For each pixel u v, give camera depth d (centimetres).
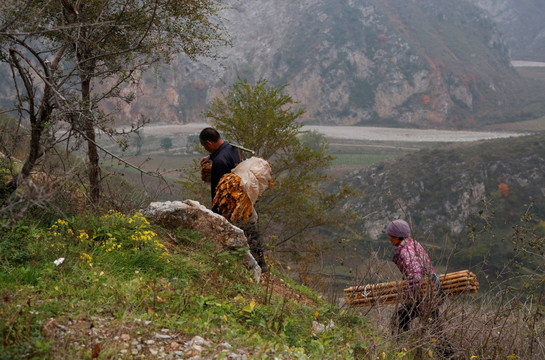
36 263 355
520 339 379
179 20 543
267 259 623
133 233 450
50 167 409
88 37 479
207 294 390
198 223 509
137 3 521
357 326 433
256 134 1375
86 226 437
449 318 400
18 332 246
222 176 528
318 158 1518
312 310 445
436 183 10012
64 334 266
